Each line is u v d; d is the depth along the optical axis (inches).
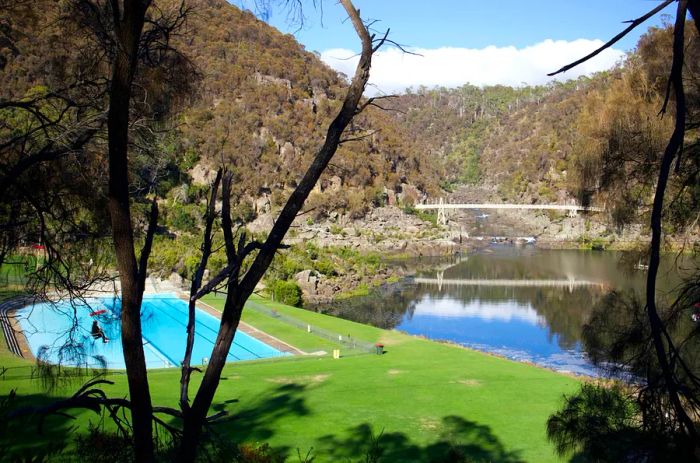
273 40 4603.8
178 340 1202.6
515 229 5022.1
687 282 188.5
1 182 236.2
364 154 4488.2
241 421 633.0
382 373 909.8
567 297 2064.5
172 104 256.5
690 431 108.1
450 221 4889.3
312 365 972.6
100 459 182.1
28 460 174.4
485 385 837.8
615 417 208.2
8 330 1048.2
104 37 172.6
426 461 531.5
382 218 4215.1
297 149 3897.6
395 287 2326.5
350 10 139.1
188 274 1681.8
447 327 1615.4
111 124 144.5
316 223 3774.6
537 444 593.6
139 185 274.1
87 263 298.7
